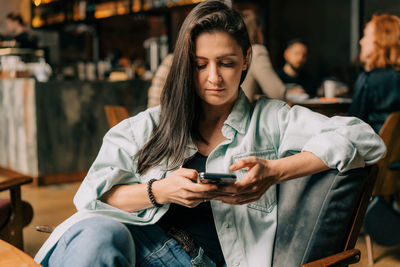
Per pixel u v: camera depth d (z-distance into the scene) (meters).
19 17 6.60
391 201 2.63
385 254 2.69
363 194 1.18
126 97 4.94
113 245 1.05
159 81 2.98
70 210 3.64
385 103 2.70
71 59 6.97
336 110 2.92
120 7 6.15
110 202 1.25
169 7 5.42
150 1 5.69
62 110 4.61
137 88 4.98
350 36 5.73
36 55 5.24
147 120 1.36
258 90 2.92
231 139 1.29
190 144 1.30
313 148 1.15
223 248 1.25
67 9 6.84
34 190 4.37
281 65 5.84
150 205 1.21
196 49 1.21
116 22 7.11
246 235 1.25
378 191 2.41
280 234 1.23
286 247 1.21
